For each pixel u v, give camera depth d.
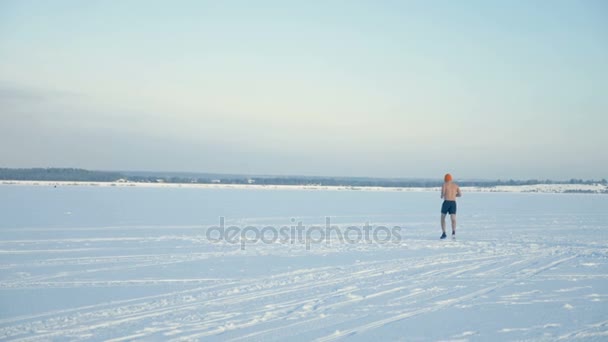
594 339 5.95
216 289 8.44
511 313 7.07
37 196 45.06
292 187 111.94
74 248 13.38
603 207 39.00
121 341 5.75
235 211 29.34
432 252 12.95
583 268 10.64
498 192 98.88
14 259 11.48
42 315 6.77
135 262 11.16
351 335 6.05
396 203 43.09
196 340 5.80
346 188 111.88
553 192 105.12
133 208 30.77
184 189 80.62
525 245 14.38
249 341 5.78
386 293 8.22
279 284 8.86
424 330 6.27
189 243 14.59
